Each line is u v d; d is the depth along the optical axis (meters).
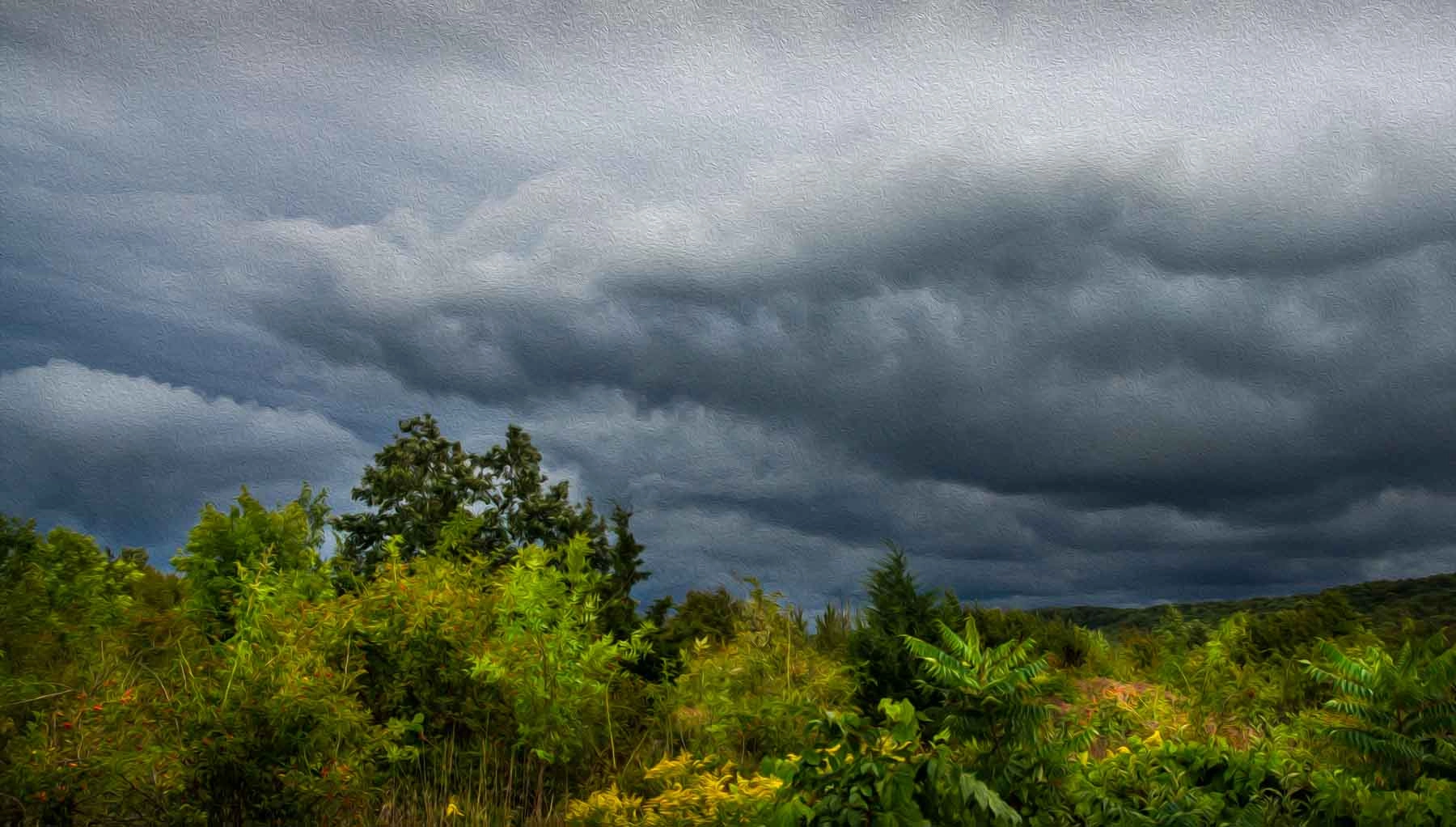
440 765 7.32
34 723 5.79
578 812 5.72
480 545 13.13
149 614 9.18
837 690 7.79
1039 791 4.12
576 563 8.54
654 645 9.76
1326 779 4.40
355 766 6.27
